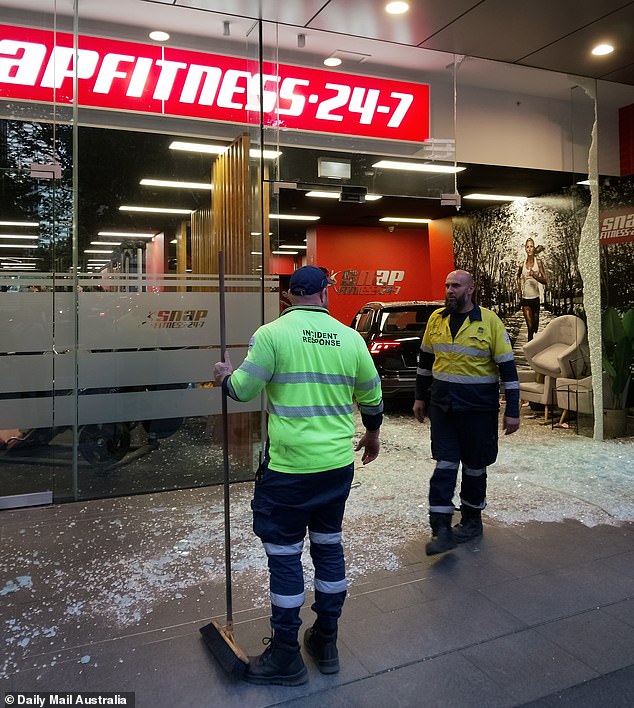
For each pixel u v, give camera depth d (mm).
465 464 3955
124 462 5000
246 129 5465
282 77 5758
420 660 2602
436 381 3920
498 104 8102
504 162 8172
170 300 5113
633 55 5867
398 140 6191
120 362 4969
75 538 4016
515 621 2914
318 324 2557
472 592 3215
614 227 7070
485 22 5145
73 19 4840
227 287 5316
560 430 7633
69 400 4828
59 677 2498
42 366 4758
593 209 7008
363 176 6023
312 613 3012
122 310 4973
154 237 5102
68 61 4859
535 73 7535
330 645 2527
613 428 7121
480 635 2791
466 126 7949
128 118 5086
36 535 4074
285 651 2434
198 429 5215
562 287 9391
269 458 2490
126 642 2758
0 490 4664
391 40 5496
